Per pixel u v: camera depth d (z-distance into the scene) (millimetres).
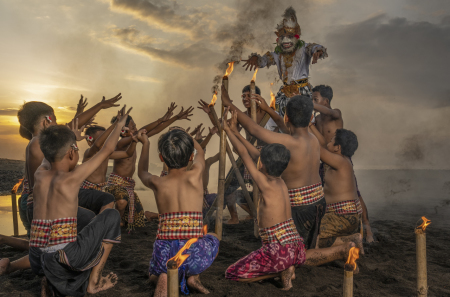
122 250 3896
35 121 3139
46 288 2553
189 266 2652
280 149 3033
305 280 3023
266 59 5148
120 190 4789
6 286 2764
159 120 4523
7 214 7023
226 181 4469
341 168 3725
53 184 2570
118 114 3781
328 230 3629
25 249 3686
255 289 2801
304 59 5074
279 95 5141
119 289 2779
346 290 1936
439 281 3115
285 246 2863
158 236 2766
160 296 2490
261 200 3018
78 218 2959
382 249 4086
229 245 4105
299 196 3352
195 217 2766
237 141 3293
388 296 2738
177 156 2752
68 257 2492
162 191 2771
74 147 2693
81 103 4312
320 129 5293
